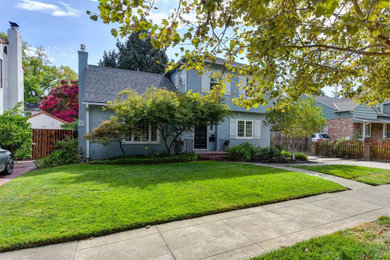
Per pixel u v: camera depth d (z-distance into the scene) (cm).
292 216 369
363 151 1217
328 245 266
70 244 270
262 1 212
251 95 390
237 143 1320
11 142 845
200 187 510
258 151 1150
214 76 400
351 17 212
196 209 374
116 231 302
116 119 851
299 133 1068
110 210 360
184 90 1170
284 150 1280
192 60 323
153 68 2069
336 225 334
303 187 538
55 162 876
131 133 908
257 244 274
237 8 246
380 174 740
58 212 349
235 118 1282
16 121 899
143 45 2111
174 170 732
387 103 2086
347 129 1758
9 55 1230
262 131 1425
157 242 277
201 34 266
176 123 938
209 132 1264
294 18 278
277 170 770
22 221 316
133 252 254
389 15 274
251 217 362
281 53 320
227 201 420
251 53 333
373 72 413
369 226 328
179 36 260
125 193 453
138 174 655
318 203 441
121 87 1141
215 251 257
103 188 490
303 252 249
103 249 260
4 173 690
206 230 312
